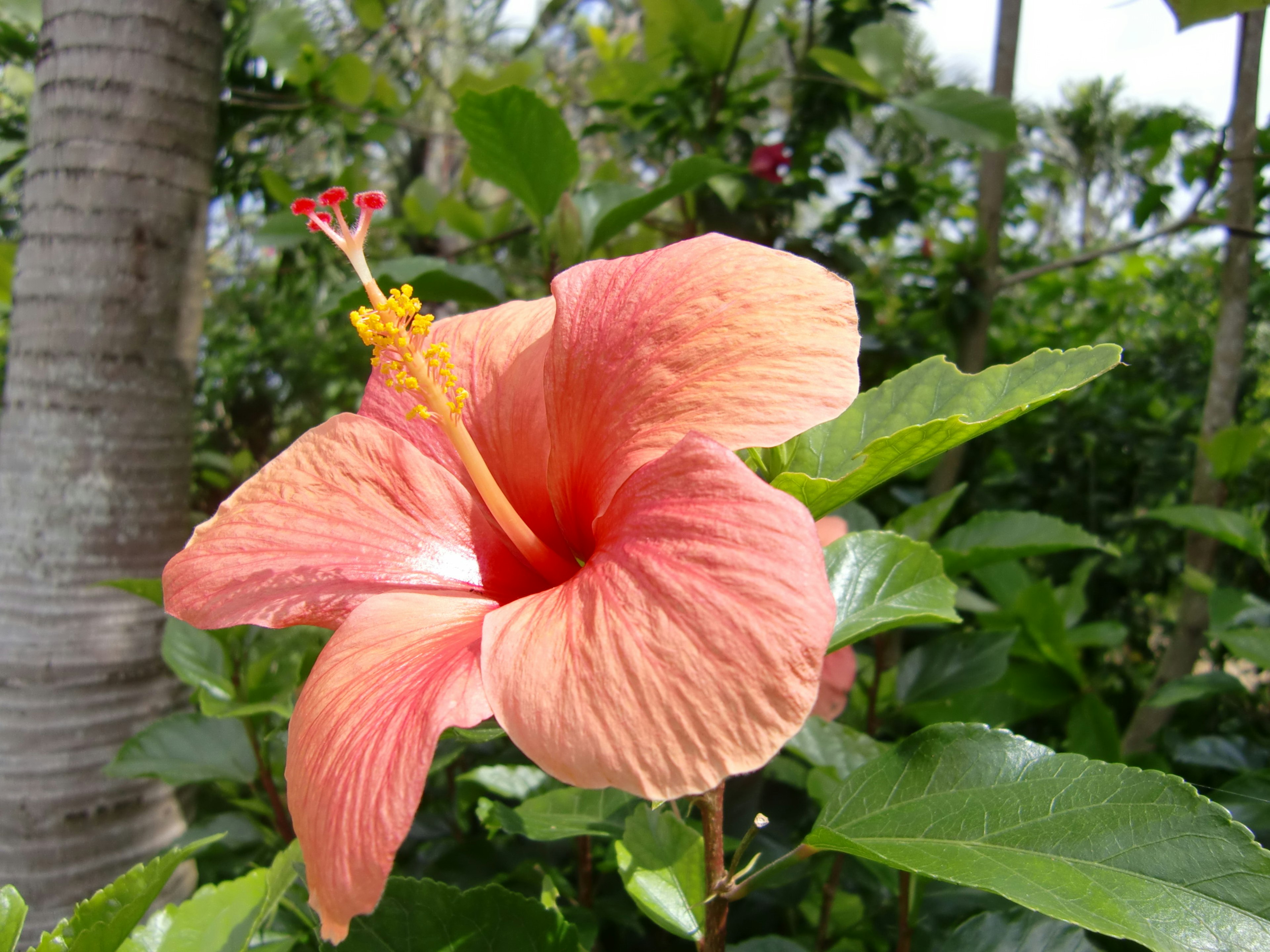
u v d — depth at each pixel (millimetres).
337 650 250
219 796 630
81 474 534
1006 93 659
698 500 210
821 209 1018
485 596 285
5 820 518
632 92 793
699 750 185
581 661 200
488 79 838
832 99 799
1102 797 226
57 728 524
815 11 843
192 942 300
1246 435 547
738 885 262
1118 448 849
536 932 276
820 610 190
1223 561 726
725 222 797
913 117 678
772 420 222
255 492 296
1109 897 205
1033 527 457
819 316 233
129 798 542
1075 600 641
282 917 367
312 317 1378
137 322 546
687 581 200
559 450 271
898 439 238
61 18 545
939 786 248
